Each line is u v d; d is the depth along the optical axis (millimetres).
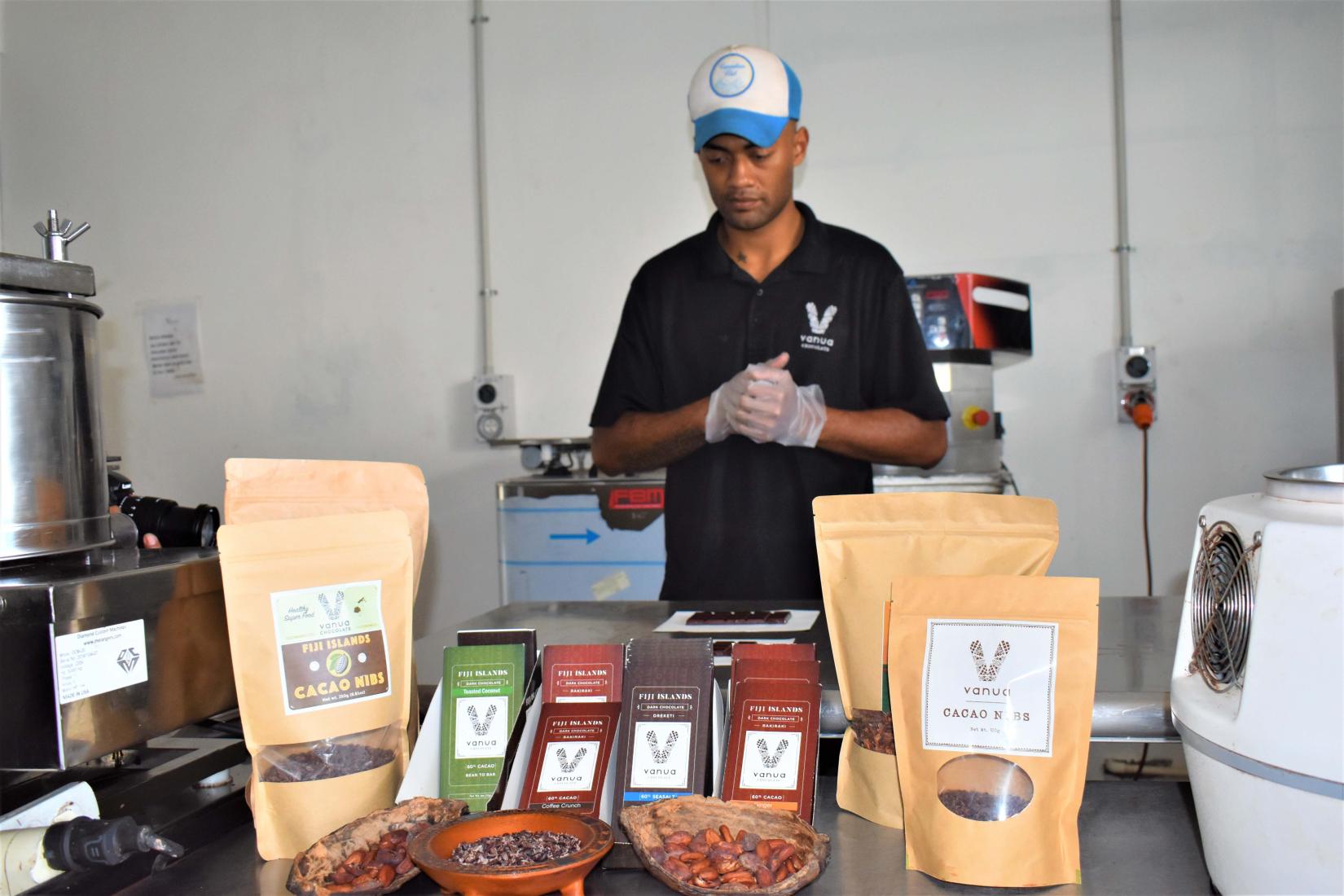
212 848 820
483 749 810
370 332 3320
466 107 3240
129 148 3514
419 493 898
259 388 3418
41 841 681
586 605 1396
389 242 3301
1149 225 2799
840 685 839
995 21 2877
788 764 766
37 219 3613
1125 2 2801
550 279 3186
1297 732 595
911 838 735
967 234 2904
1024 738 715
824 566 831
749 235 1906
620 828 744
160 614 808
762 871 672
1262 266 2736
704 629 1169
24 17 3596
